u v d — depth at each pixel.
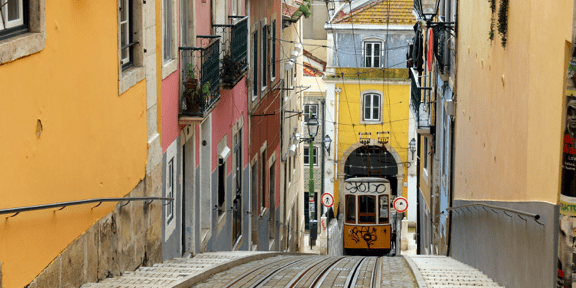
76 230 7.66
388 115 36.53
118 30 9.16
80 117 7.74
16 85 6.06
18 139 6.12
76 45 7.58
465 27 14.88
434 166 20.53
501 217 10.16
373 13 36.03
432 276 10.58
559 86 7.12
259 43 21.16
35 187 6.52
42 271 6.68
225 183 16.52
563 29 7.02
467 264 13.83
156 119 11.12
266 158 22.58
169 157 11.98
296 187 31.19
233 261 12.01
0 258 5.74
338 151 37.16
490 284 9.93
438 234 20.03
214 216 15.33
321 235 30.08
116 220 9.12
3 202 5.84
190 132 13.58
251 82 19.89
